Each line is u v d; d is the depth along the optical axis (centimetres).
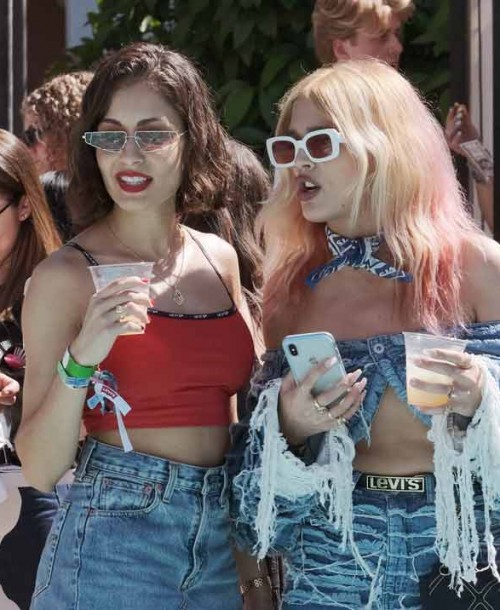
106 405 360
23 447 358
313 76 373
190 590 362
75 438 354
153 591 354
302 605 362
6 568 470
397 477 353
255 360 395
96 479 358
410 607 353
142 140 368
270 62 718
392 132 362
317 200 367
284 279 387
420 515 350
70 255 372
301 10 728
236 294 402
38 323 363
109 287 336
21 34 641
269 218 387
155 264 382
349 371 358
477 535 344
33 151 639
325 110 361
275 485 352
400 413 356
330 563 358
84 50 833
